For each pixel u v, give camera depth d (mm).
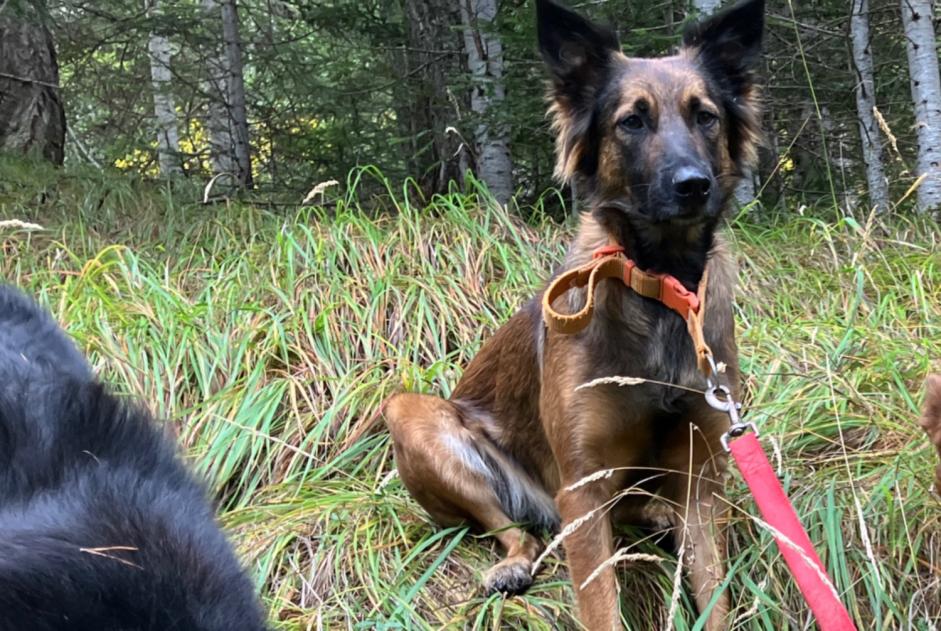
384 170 3277
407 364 1547
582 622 1083
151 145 4621
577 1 2307
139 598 729
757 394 1393
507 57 2564
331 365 1566
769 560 1150
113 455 852
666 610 1142
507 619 1140
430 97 3217
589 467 1117
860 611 1129
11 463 806
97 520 773
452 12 3238
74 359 1057
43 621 703
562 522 1124
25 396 866
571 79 1249
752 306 1722
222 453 1399
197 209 2445
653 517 1274
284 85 3918
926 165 2359
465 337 1630
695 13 2217
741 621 1119
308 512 1288
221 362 1564
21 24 3166
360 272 1762
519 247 1841
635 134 1163
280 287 1742
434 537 1229
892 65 3127
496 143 2643
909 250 1848
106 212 2361
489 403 1335
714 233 1173
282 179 3777
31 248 2029
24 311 1082
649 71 1188
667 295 1096
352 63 3459
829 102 2969
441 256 1806
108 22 3992
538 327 1240
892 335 1501
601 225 1198
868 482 1225
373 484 1377
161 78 5211
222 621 750
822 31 2695
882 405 1302
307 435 1448
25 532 751
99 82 4406
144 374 1540
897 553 1155
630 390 1109
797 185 3148
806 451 1312
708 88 1194
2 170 2572
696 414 1118
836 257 1801
